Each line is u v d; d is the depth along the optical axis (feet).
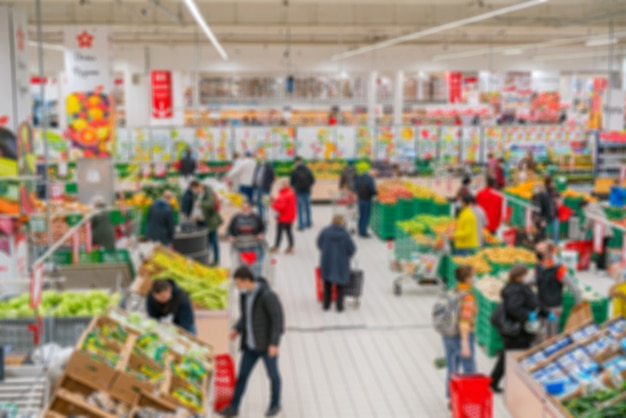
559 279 25.43
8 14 34.65
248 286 23.04
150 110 91.45
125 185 55.83
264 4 69.15
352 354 29.86
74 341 22.17
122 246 39.04
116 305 23.63
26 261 35.45
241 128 71.67
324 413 24.29
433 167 71.46
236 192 60.18
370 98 93.71
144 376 17.83
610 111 76.13
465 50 92.58
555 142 74.95
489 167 64.95
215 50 89.10
